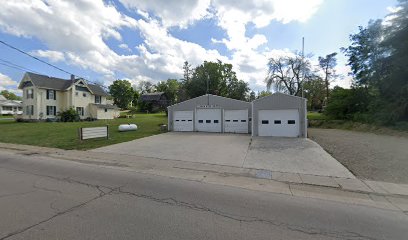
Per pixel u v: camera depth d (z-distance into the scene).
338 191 5.21
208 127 19.69
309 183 5.78
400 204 4.48
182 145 11.84
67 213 3.77
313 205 4.33
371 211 4.10
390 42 19.14
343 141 13.55
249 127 18.62
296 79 36.22
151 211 3.92
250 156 9.16
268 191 5.13
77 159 8.47
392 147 11.22
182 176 6.32
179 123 20.53
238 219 3.66
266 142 13.02
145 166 7.47
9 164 7.52
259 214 3.87
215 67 46.78
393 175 6.51
